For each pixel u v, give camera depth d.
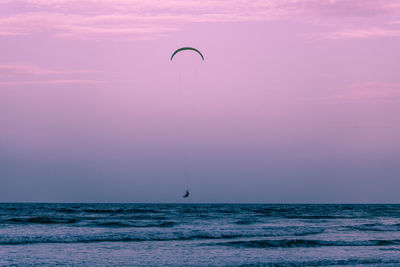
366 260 20.80
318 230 32.91
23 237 25.00
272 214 59.38
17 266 17.67
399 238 30.11
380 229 36.28
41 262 18.56
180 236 27.86
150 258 19.95
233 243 24.62
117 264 18.50
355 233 32.75
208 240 26.83
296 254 21.95
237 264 18.91
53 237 25.36
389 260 21.00
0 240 24.41
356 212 73.44
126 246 23.48
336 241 26.33
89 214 53.12
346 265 19.62
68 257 19.84
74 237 25.78
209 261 19.47
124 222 37.56
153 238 26.98
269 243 24.83
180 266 18.31
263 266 18.78
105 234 26.66
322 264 19.66
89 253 20.98
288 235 30.48
